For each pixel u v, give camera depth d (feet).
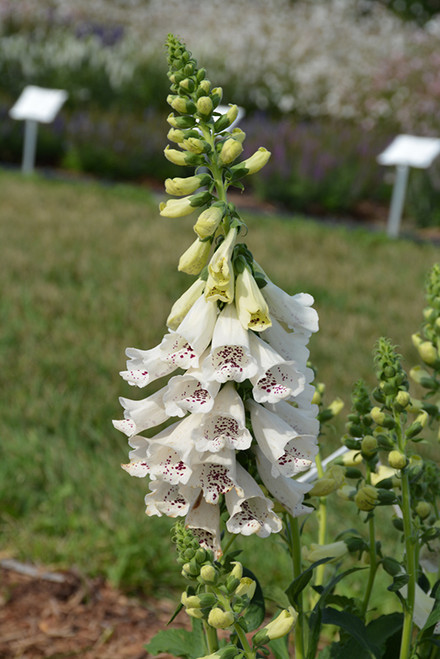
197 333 5.00
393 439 5.91
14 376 17.33
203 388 4.99
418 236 45.88
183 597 4.88
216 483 4.97
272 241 34.99
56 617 10.60
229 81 68.64
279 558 10.96
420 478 6.08
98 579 11.37
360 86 68.28
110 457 13.83
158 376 5.24
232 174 5.03
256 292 4.93
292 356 5.24
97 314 21.79
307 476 6.57
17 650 9.89
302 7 82.64
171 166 54.54
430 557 6.83
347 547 6.34
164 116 60.90
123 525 11.97
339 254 34.06
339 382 17.61
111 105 62.64
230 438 4.92
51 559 11.59
